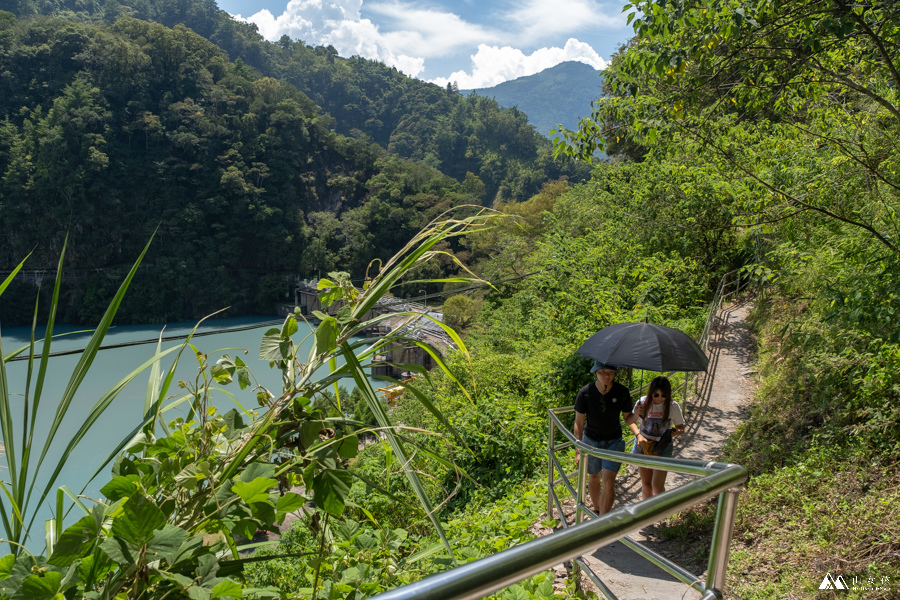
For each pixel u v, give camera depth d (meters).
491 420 7.88
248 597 1.73
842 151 5.67
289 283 115.31
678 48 5.38
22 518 1.46
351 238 124.38
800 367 6.95
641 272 13.38
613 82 6.24
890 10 4.71
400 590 0.74
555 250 15.32
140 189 111.81
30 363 1.55
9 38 120.75
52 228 99.50
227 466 1.62
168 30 137.62
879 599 3.15
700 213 13.73
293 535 5.91
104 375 56.41
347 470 1.61
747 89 6.27
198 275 108.81
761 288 12.07
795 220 6.39
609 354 5.15
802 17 5.14
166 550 1.32
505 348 21.05
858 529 3.84
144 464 1.61
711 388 9.41
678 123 6.11
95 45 122.25
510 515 4.72
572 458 7.20
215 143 122.19
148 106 121.81
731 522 1.34
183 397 1.79
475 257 68.56
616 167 20.62
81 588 1.40
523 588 2.60
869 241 5.50
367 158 145.62
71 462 34.81
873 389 5.21
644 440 4.71
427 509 1.54
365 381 1.68
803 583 3.54
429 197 132.25
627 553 4.39
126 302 100.69
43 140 101.62
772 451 5.94
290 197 126.69
